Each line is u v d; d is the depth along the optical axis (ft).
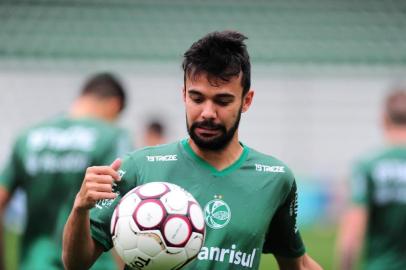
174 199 43.14
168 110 308.81
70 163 74.33
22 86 302.04
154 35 298.35
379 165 73.61
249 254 46.78
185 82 45.60
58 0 302.04
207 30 301.22
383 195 73.36
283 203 49.14
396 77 307.58
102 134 75.31
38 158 74.54
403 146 74.28
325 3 307.37
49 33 295.07
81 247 44.39
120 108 79.00
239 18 305.53
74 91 302.66
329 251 177.37
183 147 48.39
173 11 304.50
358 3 307.37
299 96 314.14
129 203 43.27
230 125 44.93
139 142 154.30
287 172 49.08
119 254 43.60
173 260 42.80
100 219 45.78
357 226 72.84
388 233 73.61
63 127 75.31
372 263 74.33
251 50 296.10
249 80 46.34
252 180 47.83
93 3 302.66
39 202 74.28
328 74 305.12
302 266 53.01
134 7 303.89
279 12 306.55
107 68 300.20
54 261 73.56
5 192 75.56
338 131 313.73
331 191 247.70
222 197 46.96
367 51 297.33
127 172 47.19
